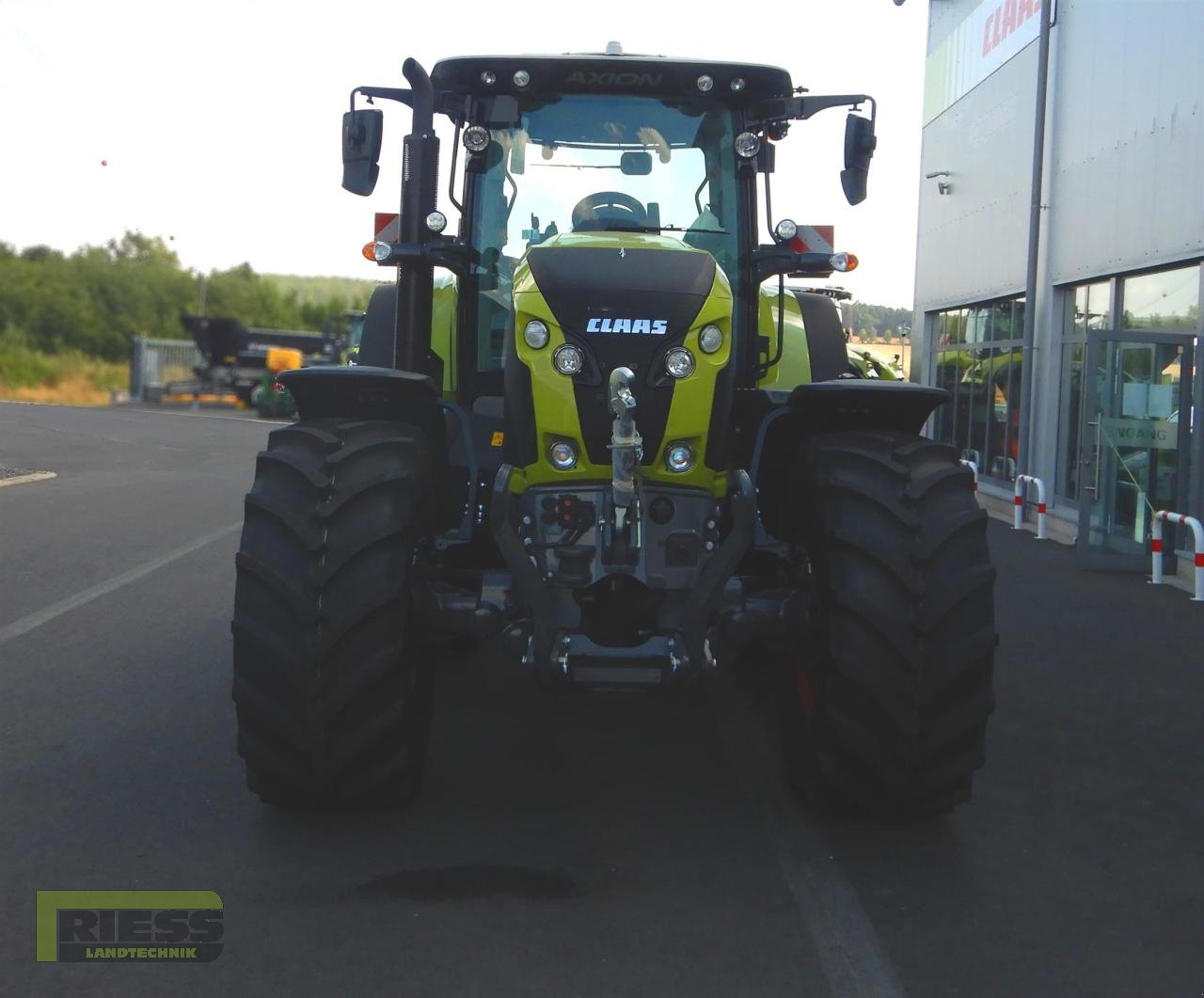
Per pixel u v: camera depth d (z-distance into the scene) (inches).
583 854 167.3
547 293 172.1
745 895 154.9
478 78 207.6
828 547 167.5
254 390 1638.8
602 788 194.1
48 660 269.3
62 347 2672.2
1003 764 210.4
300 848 167.6
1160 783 201.2
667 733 224.1
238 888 154.9
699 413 170.2
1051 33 566.9
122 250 3385.8
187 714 229.1
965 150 695.7
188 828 173.9
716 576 169.8
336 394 180.9
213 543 445.4
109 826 174.4
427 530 184.4
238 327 1658.5
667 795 191.5
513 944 141.0
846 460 172.2
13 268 2819.9
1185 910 153.0
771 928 145.9
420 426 188.7
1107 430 423.8
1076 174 535.5
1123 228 486.0
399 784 174.4
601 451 169.3
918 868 164.6
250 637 162.7
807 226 207.5
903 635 162.2
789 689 191.3
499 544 170.2
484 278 211.0
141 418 1355.8
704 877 160.6
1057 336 567.5
